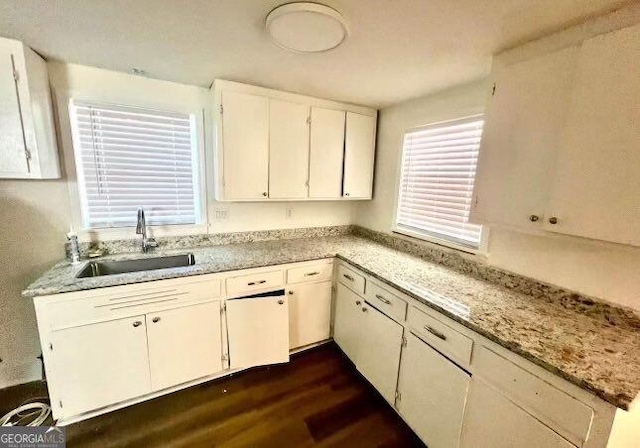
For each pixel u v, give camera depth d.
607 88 1.02
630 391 0.84
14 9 1.16
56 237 1.91
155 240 2.21
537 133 1.25
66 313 1.52
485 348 1.21
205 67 1.79
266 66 1.74
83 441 1.56
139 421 1.70
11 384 1.90
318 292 2.35
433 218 2.23
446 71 1.71
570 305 1.40
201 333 1.90
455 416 1.35
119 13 1.19
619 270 1.25
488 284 1.73
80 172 1.95
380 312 1.87
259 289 2.07
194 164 2.32
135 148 2.10
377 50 1.46
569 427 0.94
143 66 1.80
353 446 1.60
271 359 2.10
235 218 2.52
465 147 1.96
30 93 1.55
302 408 1.84
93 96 1.88
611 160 1.02
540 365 1.00
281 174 2.31
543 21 1.15
